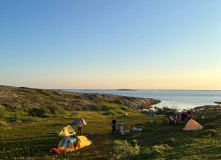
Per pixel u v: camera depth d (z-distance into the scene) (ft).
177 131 78.59
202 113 152.56
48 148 60.49
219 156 33.12
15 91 236.22
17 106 170.71
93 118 134.41
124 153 43.83
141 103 338.34
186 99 480.64
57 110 158.10
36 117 128.16
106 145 63.46
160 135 73.46
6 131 84.38
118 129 80.69
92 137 75.41
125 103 297.53
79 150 58.70
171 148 47.14
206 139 50.78
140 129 87.30
